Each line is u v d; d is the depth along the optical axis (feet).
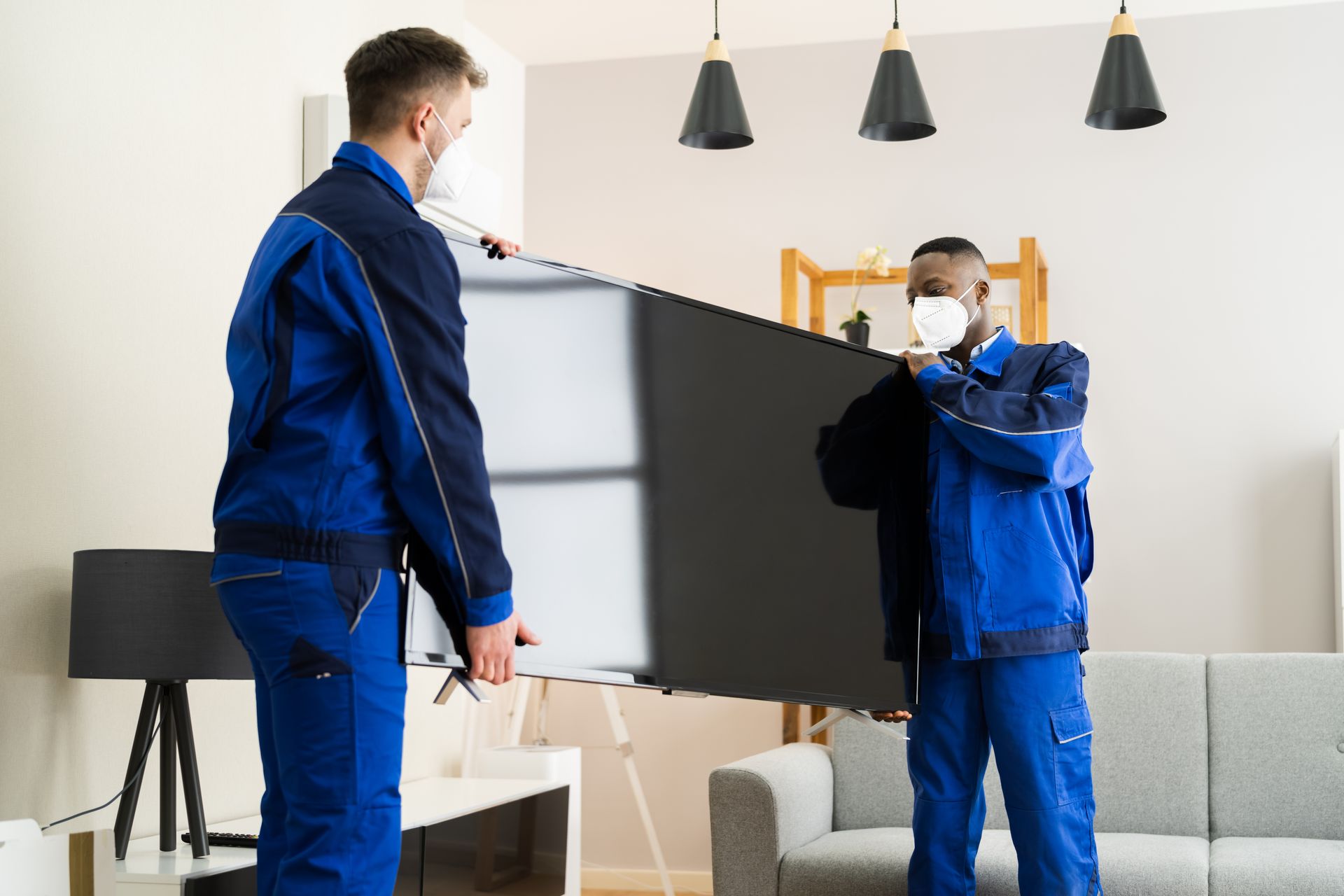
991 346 8.45
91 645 7.24
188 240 9.11
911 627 8.18
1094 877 7.75
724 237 16.30
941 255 8.38
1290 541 14.38
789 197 16.14
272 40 10.12
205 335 9.25
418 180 5.86
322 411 5.14
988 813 10.75
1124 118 11.78
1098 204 15.19
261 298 5.18
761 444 7.57
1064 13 15.10
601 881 15.51
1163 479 14.74
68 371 8.01
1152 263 14.98
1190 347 14.82
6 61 7.61
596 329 6.68
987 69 15.61
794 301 14.47
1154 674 10.77
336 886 4.90
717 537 7.19
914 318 8.38
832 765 11.09
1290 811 10.23
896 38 11.46
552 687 15.96
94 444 8.21
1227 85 14.96
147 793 8.62
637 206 16.58
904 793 10.84
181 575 7.37
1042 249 15.28
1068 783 7.69
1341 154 14.62
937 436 8.20
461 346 5.28
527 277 6.36
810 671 7.55
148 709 7.66
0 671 7.47
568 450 6.41
